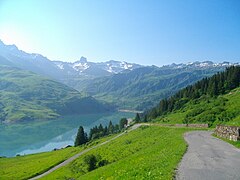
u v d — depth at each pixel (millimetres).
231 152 34781
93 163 85625
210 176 22281
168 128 108062
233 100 139625
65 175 97125
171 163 27844
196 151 35844
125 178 26484
